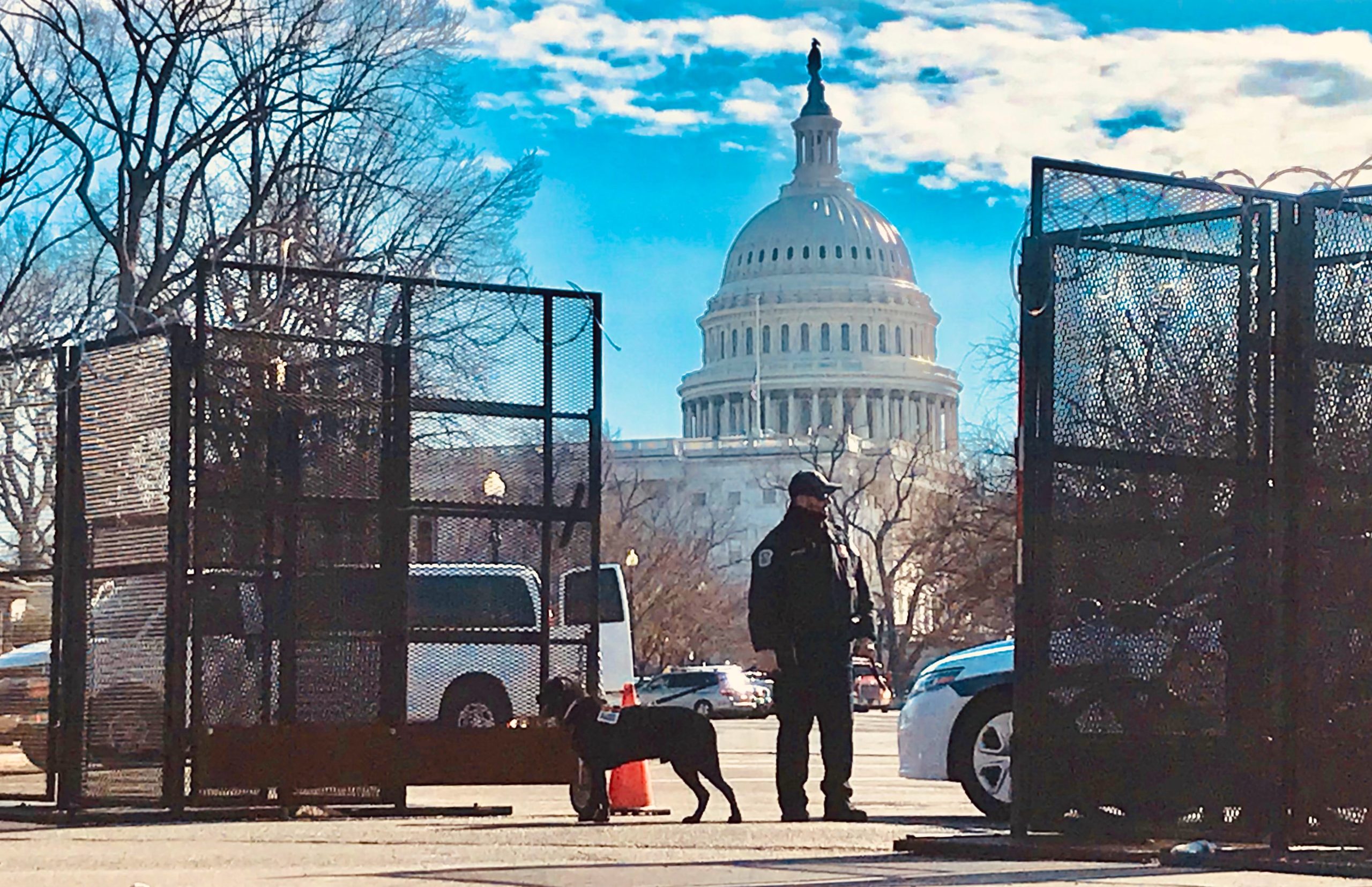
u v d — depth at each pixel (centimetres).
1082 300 936
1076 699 933
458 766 1341
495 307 1375
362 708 1320
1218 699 929
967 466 9194
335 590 1312
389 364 1333
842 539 1320
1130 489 938
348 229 3597
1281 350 913
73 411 1323
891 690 8519
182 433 1254
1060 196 938
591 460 1396
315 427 1305
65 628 1321
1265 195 929
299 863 919
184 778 1261
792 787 1311
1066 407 933
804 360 16112
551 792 1719
